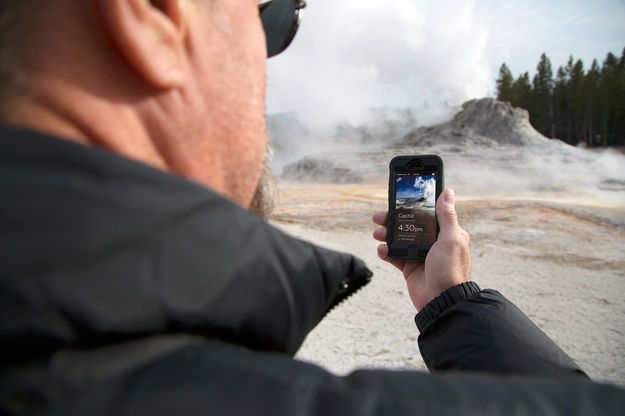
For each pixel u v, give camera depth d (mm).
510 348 631
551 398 263
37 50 274
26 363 235
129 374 248
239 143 401
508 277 3926
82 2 282
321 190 14031
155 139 318
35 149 234
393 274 3934
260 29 438
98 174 246
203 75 354
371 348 2572
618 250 4973
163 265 267
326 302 453
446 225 891
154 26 293
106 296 240
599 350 2533
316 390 259
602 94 42469
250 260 336
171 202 274
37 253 219
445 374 296
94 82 283
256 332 345
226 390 247
